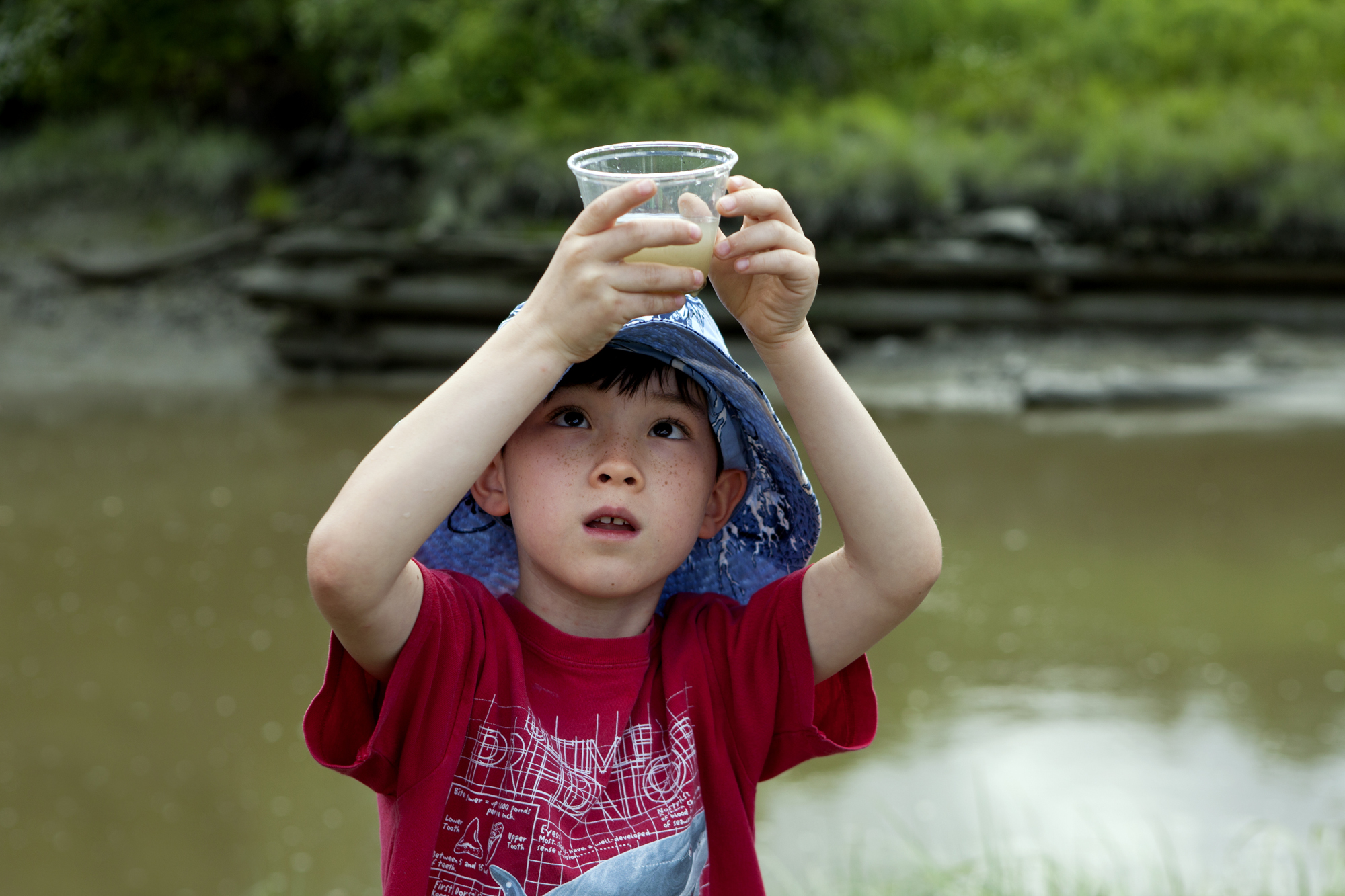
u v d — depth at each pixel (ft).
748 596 5.63
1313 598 21.53
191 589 22.80
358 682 4.62
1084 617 20.93
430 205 41.14
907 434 31.14
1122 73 46.21
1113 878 13.17
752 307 4.57
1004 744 16.85
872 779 15.98
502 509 5.03
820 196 37.70
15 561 24.16
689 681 5.01
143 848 15.07
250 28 47.55
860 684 5.25
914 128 41.32
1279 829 14.47
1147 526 24.97
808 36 45.06
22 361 39.09
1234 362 34.99
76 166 47.62
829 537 22.15
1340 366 34.55
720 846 4.99
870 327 36.94
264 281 37.04
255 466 29.76
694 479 4.82
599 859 4.68
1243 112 41.32
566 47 42.60
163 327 41.34
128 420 33.73
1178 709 17.79
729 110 42.01
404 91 42.80
